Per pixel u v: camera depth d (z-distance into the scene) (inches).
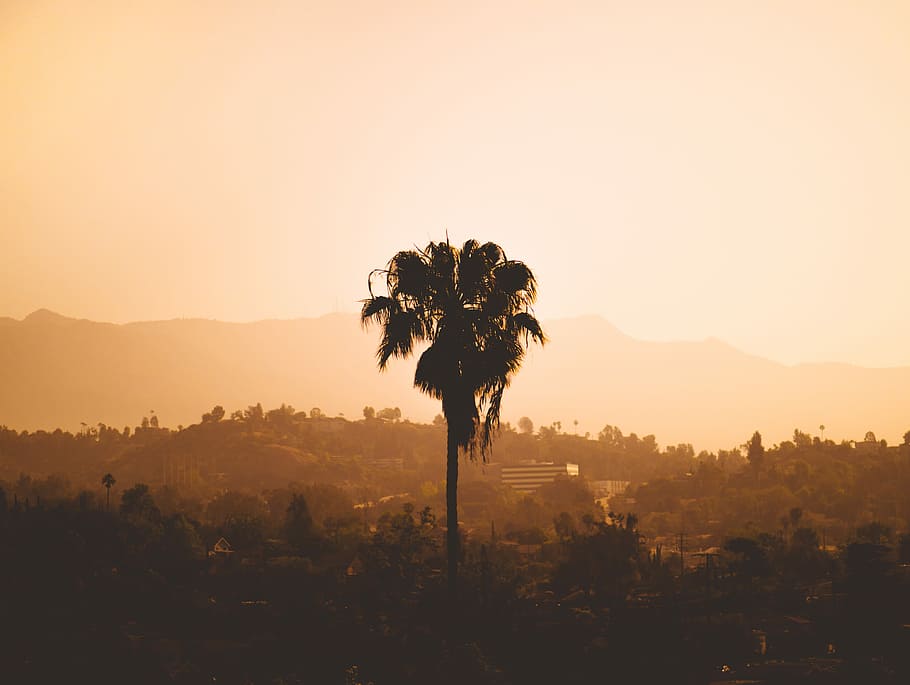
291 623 3356.3
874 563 5664.4
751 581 6860.2
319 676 2524.6
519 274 1553.9
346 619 3201.3
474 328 1526.8
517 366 1547.7
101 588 5295.3
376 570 4306.1
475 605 2824.8
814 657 4018.2
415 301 1550.2
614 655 2819.9
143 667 2721.5
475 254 1556.3
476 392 1540.4
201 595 5211.6
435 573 4569.4
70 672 2664.9
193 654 3344.0
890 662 3555.6
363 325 1546.5
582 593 6692.9
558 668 2618.1
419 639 2581.2
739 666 3472.0
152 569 6456.7
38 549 6166.3
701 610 5634.8
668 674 2935.5
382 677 2262.6
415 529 4741.6
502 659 2544.3
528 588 5260.8
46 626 4175.7
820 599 6053.2
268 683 2529.5
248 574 6245.1
